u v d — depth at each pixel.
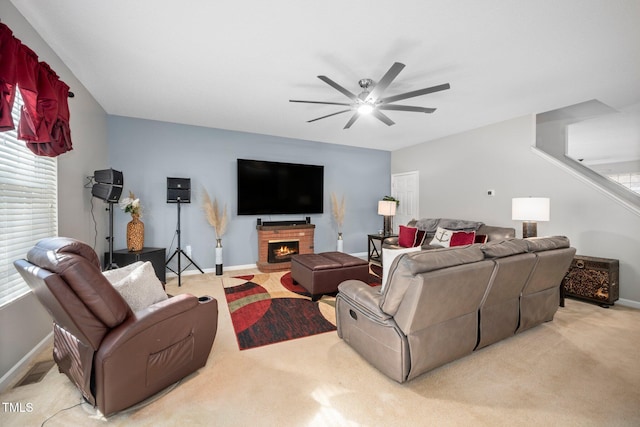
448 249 1.76
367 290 1.98
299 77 2.74
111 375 1.34
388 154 6.28
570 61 2.46
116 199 3.03
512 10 1.81
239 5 1.77
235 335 2.35
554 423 1.40
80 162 2.87
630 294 3.04
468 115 3.87
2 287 1.74
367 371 1.84
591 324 2.55
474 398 1.59
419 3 1.75
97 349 1.36
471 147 4.57
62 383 1.70
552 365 1.91
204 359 1.84
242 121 4.15
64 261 1.25
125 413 1.46
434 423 1.40
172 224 4.25
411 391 1.65
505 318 2.12
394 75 2.08
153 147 4.10
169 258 4.18
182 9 1.81
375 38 2.11
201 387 1.67
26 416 1.43
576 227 3.42
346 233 5.80
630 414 1.46
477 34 2.06
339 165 5.68
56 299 1.23
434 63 2.47
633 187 6.90
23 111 1.76
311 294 3.15
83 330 1.31
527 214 3.14
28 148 1.91
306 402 1.55
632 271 3.03
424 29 2.00
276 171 4.91
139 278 1.69
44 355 2.01
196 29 2.02
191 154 4.35
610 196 3.16
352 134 4.89
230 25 1.97
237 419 1.43
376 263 5.38
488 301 1.96
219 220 4.36
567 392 1.63
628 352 2.07
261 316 2.75
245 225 4.78
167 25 1.97
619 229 3.11
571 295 3.21
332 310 2.92
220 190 4.57
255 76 2.72
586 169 3.90
